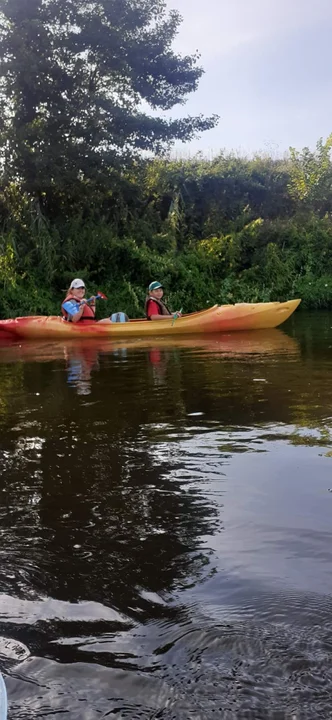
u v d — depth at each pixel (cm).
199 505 270
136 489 292
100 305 1448
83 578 212
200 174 2122
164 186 1972
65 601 197
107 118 1614
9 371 676
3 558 228
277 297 1683
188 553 226
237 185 2156
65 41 1539
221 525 249
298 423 398
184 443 363
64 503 278
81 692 155
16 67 1480
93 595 200
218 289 1622
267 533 240
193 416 428
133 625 183
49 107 1558
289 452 339
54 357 793
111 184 1614
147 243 1681
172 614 187
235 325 1062
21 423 423
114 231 1645
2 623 186
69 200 1680
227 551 226
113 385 560
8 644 175
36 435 391
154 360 725
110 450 354
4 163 1554
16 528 254
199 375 600
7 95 1546
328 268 1788
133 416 434
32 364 729
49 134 1549
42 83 1520
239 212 2097
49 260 1445
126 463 330
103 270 1551
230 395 493
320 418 408
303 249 1775
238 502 272
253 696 151
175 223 1814
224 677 158
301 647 168
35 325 1034
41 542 240
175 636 176
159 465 325
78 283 1059
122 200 1708
